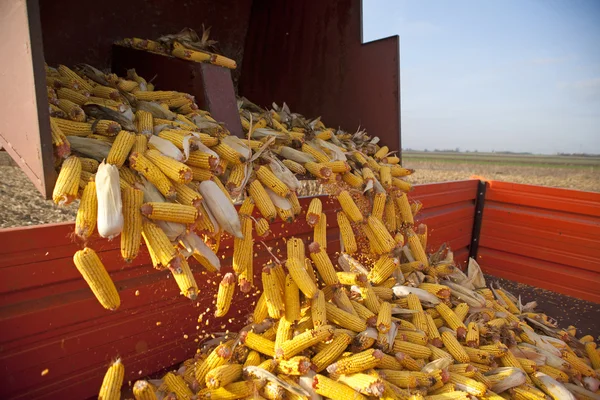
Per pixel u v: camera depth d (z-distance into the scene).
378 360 2.65
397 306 3.40
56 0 3.78
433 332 3.19
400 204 3.86
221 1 5.04
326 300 3.06
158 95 3.36
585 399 3.26
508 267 5.81
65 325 2.39
